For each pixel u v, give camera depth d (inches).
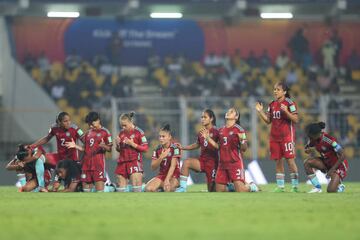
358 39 3922.2
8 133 3122.5
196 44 3853.3
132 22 3796.8
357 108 3201.3
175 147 1829.5
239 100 3208.7
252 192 1706.4
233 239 679.1
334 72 3909.9
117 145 1851.6
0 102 3494.1
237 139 1728.6
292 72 3890.3
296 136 3179.1
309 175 1726.1
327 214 986.1
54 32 3713.1
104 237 700.7
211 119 1819.6
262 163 2928.2
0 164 2851.9
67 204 1202.6
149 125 3051.2
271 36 3905.0
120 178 1850.4
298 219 908.0
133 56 3799.2
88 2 3639.3
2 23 3577.8
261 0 3727.9
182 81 3801.7
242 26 3880.4
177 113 3051.2
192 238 687.1
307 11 3848.4
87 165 1829.5
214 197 1424.7
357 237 698.8
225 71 3850.9
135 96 3725.4
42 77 3668.8
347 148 3159.5
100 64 3747.5
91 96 3671.3
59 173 1807.3
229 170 1732.3
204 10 3777.1
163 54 3828.7
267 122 1787.6
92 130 1840.6
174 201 1277.1
